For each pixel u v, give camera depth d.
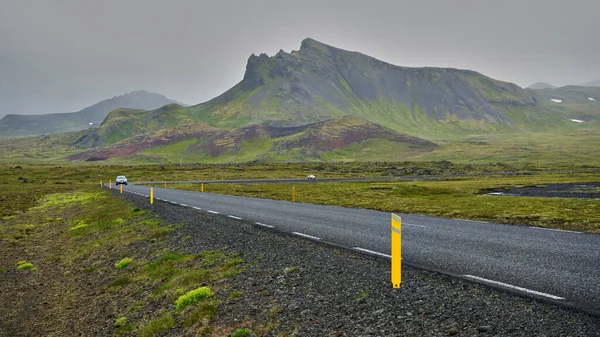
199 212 27.05
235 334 8.30
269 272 11.84
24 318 13.98
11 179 123.19
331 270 10.97
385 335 6.86
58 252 24.45
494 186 75.00
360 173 152.62
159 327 10.02
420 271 9.88
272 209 28.17
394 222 8.99
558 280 8.32
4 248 26.89
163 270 14.84
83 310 13.69
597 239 13.20
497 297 7.60
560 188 68.06
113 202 43.22
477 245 12.70
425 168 180.12
